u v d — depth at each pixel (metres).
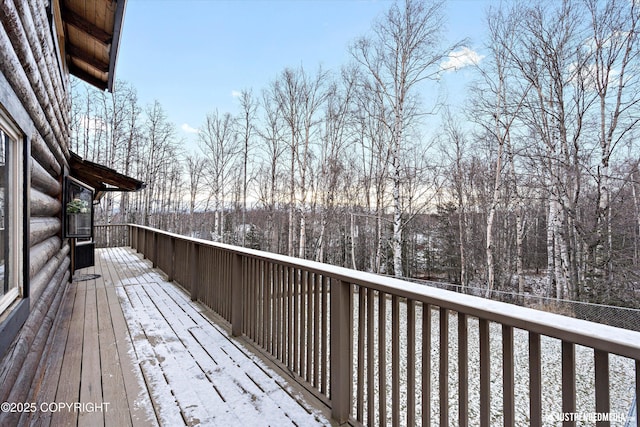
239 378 2.26
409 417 1.48
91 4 3.70
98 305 4.02
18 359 1.63
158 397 2.00
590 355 4.51
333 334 1.88
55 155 3.79
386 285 1.54
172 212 22.41
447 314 1.32
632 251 8.03
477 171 14.29
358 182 16.42
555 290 10.09
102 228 10.95
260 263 2.82
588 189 8.98
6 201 1.67
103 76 5.90
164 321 3.43
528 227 16.33
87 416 1.79
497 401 3.46
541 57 8.97
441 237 17.52
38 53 2.39
